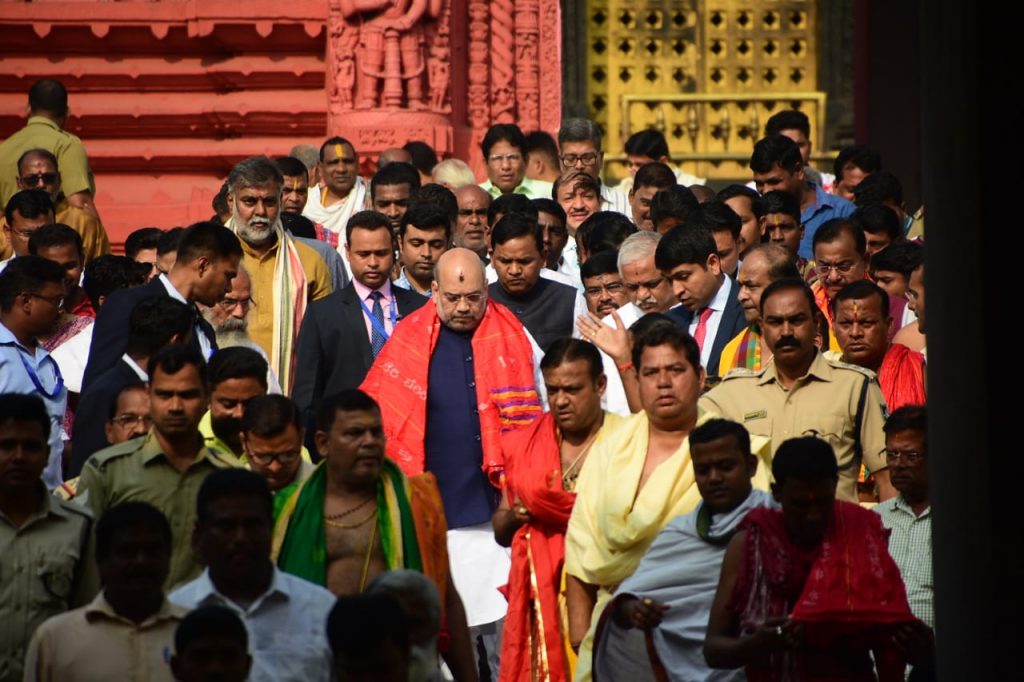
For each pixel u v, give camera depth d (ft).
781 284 49.47
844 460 48.78
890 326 58.08
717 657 38.65
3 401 41.14
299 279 62.44
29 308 53.78
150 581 38.14
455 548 53.21
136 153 100.94
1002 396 30.91
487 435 53.31
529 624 47.14
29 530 41.39
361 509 42.19
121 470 43.86
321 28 100.99
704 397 50.44
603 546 44.39
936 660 33.60
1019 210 30.83
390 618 33.63
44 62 102.37
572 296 60.08
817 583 37.93
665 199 64.28
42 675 37.96
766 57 121.08
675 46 121.60
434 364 54.39
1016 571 30.83
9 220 67.51
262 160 61.87
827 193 76.38
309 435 54.90
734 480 41.19
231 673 34.60
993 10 30.81
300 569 41.47
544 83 104.78
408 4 97.86
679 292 56.34
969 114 31.12
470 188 70.95
